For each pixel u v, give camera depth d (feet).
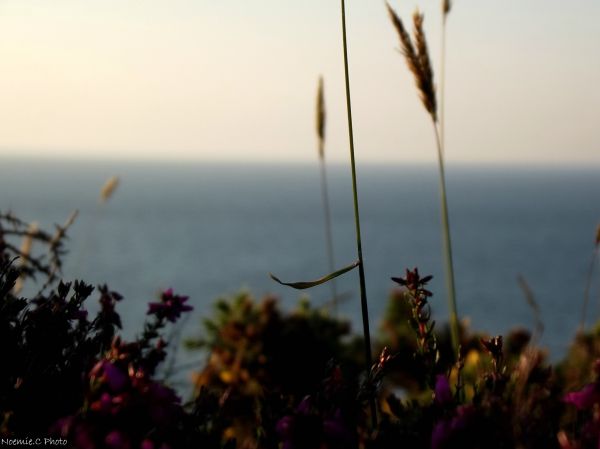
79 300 8.21
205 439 7.19
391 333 22.17
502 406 6.51
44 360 7.76
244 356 16.03
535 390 7.14
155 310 9.10
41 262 10.49
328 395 6.80
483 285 312.71
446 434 6.27
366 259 394.93
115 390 6.31
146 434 6.12
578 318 224.74
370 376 7.12
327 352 16.48
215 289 268.21
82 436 5.93
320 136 18.90
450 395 7.06
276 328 17.06
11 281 8.34
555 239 556.51
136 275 284.41
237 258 388.98
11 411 6.84
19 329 7.97
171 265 337.72
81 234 159.74
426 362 8.03
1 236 10.31
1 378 7.66
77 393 7.45
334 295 18.17
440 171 14.21
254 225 611.06
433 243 497.46
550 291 295.28
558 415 7.46
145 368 8.34
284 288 270.46
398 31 14.62
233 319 17.69
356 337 18.40
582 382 8.64
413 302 8.21
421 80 14.48
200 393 7.37
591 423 6.39
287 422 6.42
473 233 582.76
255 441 7.41
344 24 9.74
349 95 9.61
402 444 6.79
